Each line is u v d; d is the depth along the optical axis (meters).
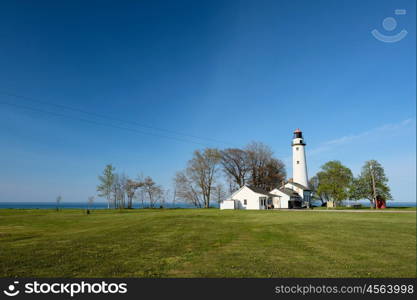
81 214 40.69
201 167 73.25
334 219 30.38
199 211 49.91
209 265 10.49
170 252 12.73
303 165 78.31
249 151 77.62
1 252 12.06
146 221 27.88
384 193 62.75
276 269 10.17
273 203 70.44
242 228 22.55
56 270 9.52
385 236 18.52
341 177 66.50
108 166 59.47
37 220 30.42
